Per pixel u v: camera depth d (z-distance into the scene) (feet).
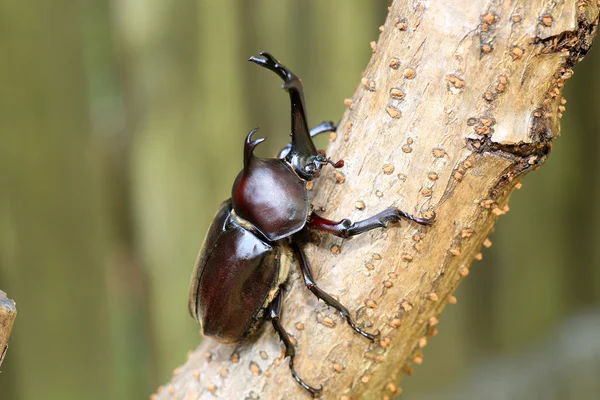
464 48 1.27
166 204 2.18
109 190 2.13
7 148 1.82
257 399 1.36
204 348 1.41
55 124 1.92
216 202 2.20
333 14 2.23
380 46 1.31
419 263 1.31
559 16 1.25
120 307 2.17
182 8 2.06
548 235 3.03
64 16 1.93
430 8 1.28
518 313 2.97
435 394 2.76
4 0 1.79
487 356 2.91
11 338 1.86
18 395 1.89
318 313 1.34
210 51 2.11
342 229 1.31
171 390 1.41
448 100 1.28
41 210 1.90
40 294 1.91
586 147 3.09
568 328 3.12
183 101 2.13
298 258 1.35
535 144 1.28
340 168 1.32
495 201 1.30
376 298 1.32
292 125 1.34
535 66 1.27
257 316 1.36
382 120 1.31
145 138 2.14
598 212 3.16
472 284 2.83
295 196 1.35
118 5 2.04
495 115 1.28
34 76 1.86
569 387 2.88
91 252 2.04
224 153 2.18
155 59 2.09
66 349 1.98
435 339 2.75
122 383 2.18
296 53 2.22
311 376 1.35
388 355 1.34
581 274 3.18
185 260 2.21
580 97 3.02
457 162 1.29
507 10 1.26
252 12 2.14
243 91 2.17
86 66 2.02
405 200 1.30
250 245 1.36
